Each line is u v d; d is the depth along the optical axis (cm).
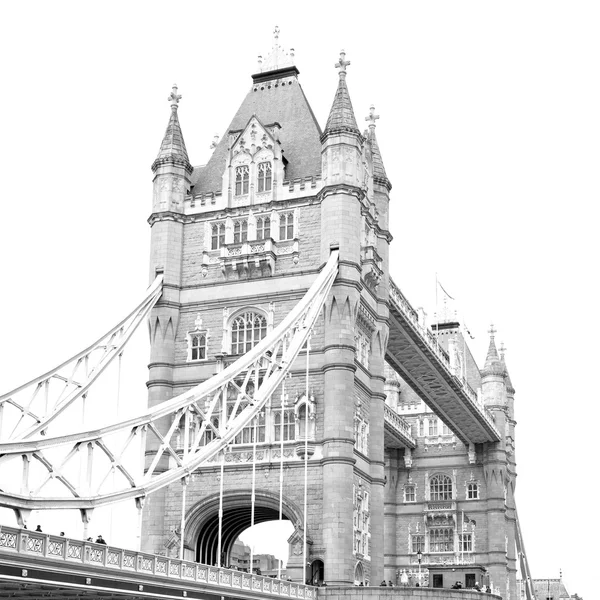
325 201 6738
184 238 7138
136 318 6731
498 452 11631
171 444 6694
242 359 5631
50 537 3334
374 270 6950
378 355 7069
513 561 12050
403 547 11725
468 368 12262
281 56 7812
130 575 3800
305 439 6128
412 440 11850
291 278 6762
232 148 7212
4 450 3525
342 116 6894
